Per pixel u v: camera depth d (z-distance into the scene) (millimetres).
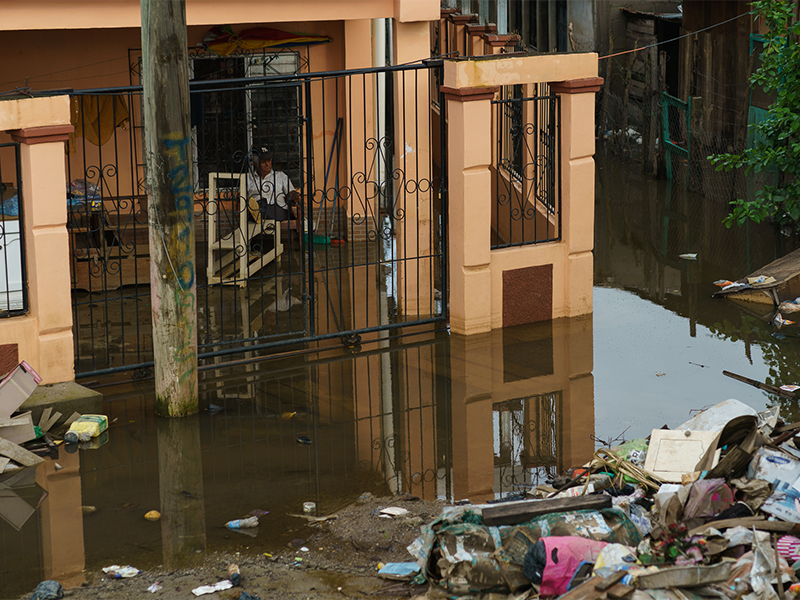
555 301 13078
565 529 6746
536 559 6504
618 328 12680
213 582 7074
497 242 17125
